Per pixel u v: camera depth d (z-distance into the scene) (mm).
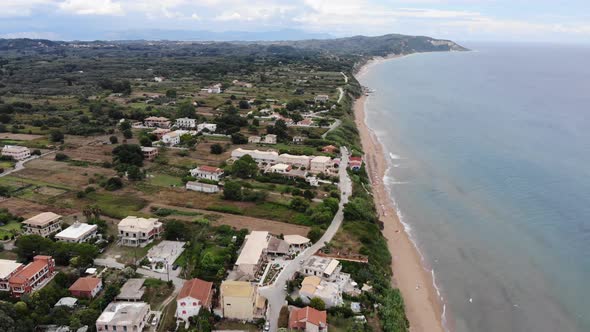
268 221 126438
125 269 96812
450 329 91000
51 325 79312
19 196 139500
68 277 93000
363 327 82875
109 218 126250
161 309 86250
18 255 101750
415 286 104875
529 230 131375
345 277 98688
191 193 145375
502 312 96500
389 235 128875
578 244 123438
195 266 100125
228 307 83938
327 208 129750
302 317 81188
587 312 96312
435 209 146375
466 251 120812
